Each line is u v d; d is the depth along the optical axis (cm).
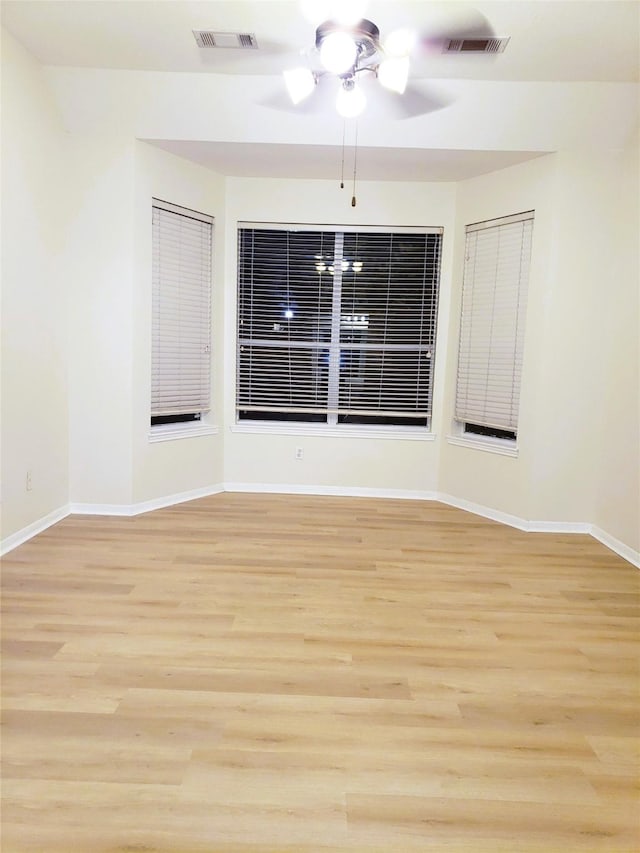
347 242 458
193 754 169
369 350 472
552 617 268
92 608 261
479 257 428
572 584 307
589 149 365
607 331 380
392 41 232
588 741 182
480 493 434
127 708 189
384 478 477
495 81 330
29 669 210
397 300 462
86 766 163
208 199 432
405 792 158
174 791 155
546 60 306
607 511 377
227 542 354
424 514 430
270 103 348
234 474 480
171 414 432
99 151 369
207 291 446
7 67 301
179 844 139
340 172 426
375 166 409
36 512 358
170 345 421
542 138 361
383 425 489
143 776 160
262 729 181
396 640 241
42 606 261
